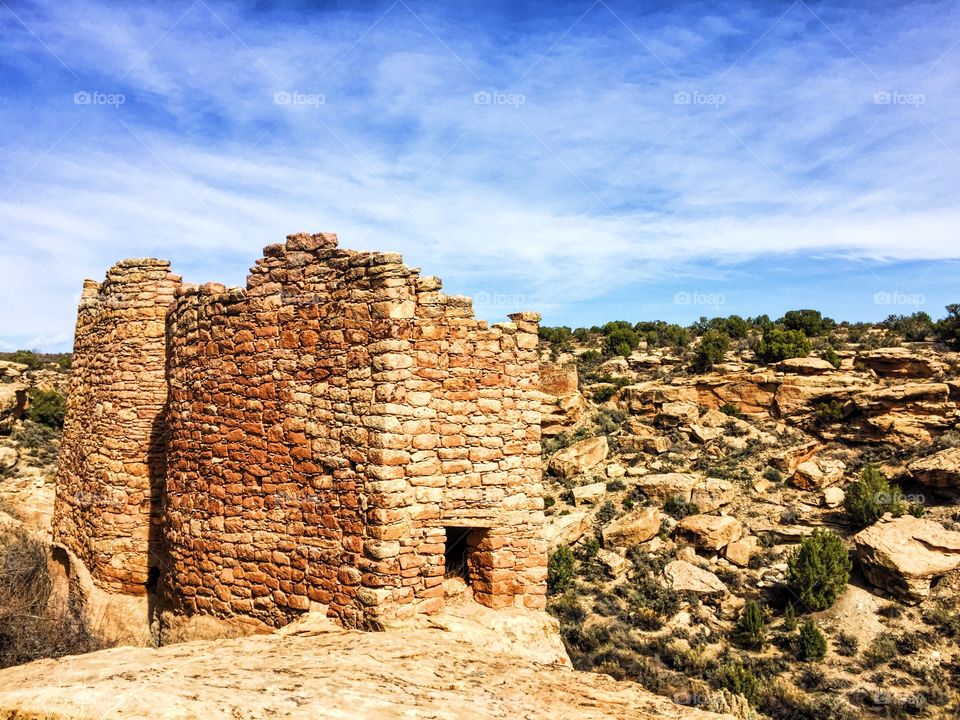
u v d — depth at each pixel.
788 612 33.25
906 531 36.59
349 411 10.43
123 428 15.56
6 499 24.02
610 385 63.16
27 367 45.12
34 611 12.66
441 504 10.69
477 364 11.29
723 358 64.56
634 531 40.81
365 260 10.38
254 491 11.59
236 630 11.53
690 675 28.86
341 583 10.25
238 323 11.99
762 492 45.44
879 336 70.12
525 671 8.38
